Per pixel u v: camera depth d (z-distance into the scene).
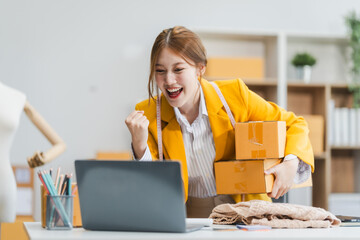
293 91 5.36
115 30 5.24
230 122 2.27
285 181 2.09
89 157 5.12
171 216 1.51
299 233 1.52
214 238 1.38
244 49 5.33
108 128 5.18
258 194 2.29
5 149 2.91
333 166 5.42
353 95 5.39
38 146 5.02
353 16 5.39
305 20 5.60
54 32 5.14
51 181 1.65
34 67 5.10
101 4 5.23
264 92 5.28
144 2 5.30
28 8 5.11
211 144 2.31
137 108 2.38
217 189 2.16
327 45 5.54
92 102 5.17
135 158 2.02
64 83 5.14
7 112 2.93
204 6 5.42
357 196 5.11
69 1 5.18
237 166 2.11
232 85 2.33
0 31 5.05
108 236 1.42
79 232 1.55
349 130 5.24
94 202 1.58
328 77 5.52
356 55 5.31
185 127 2.31
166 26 5.34
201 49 2.12
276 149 2.04
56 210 1.62
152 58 2.10
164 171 1.50
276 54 5.12
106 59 5.21
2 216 2.84
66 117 5.12
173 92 2.11
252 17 5.50
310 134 5.07
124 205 1.54
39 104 5.09
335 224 1.80
